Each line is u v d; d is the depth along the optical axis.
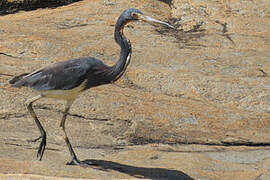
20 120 12.41
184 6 21.47
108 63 15.76
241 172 10.49
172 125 12.78
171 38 18.66
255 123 13.07
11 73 14.30
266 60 16.86
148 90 14.61
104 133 12.27
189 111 13.39
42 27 18.80
